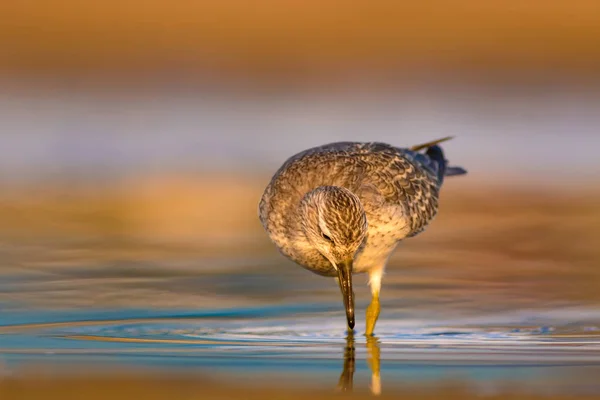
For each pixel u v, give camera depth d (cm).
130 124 2511
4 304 1198
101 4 3228
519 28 3219
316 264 1181
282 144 2309
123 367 899
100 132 2419
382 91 2941
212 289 1313
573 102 2780
